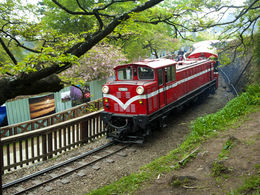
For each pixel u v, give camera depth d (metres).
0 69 4.25
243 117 9.00
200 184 5.05
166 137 10.06
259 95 10.62
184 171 5.84
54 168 7.54
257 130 7.25
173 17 5.94
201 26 7.48
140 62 10.46
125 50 21.52
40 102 13.38
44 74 3.82
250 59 15.25
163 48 23.69
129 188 5.61
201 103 16.08
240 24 8.71
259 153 5.63
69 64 4.75
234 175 5.02
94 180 6.84
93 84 17.02
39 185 6.63
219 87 20.92
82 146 9.70
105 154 8.65
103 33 4.68
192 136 8.30
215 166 5.46
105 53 16.69
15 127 10.88
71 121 9.24
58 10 16.72
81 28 17.44
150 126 10.07
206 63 16.78
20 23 6.11
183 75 12.82
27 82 3.65
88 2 16.02
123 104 9.71
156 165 6.62
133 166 7.52
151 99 9.52
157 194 5.09
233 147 6.33
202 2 7.27
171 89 11.30
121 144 9.68
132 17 4.88
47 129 8.39
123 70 10.52
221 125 8.65
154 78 9.91
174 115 13.45
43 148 8.41
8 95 3.53
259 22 12.65
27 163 7.97
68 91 14.97
